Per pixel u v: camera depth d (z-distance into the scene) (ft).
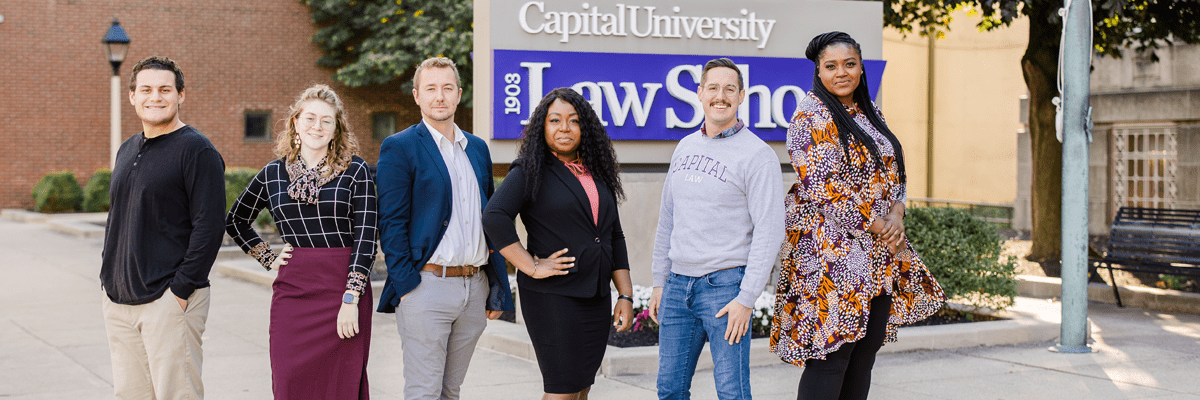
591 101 24.43
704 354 19.53
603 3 24.53
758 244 11.67
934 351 21.67
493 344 21.63
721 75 12.00
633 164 25.31
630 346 20.26
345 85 74.23
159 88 12.28
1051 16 30.68
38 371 19.48
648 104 24.73
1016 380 18.71
